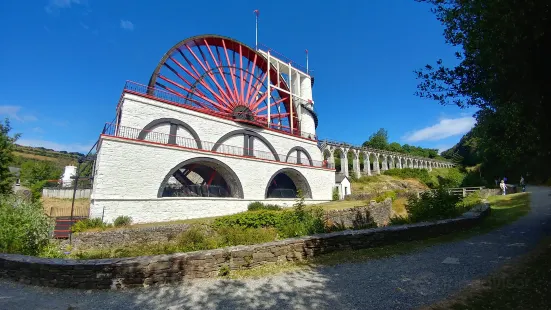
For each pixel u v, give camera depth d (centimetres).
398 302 478
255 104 3900
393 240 963
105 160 2023
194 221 2039
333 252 852
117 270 602
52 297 552
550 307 420
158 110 2562
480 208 1586
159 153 2306
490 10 454
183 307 495
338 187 4519
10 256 692
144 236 1625
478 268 652
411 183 5925
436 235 1091
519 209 1733
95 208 1928
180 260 643
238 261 698
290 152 3788
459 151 9844
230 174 2844
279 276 649
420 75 737
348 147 5603
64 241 1430
